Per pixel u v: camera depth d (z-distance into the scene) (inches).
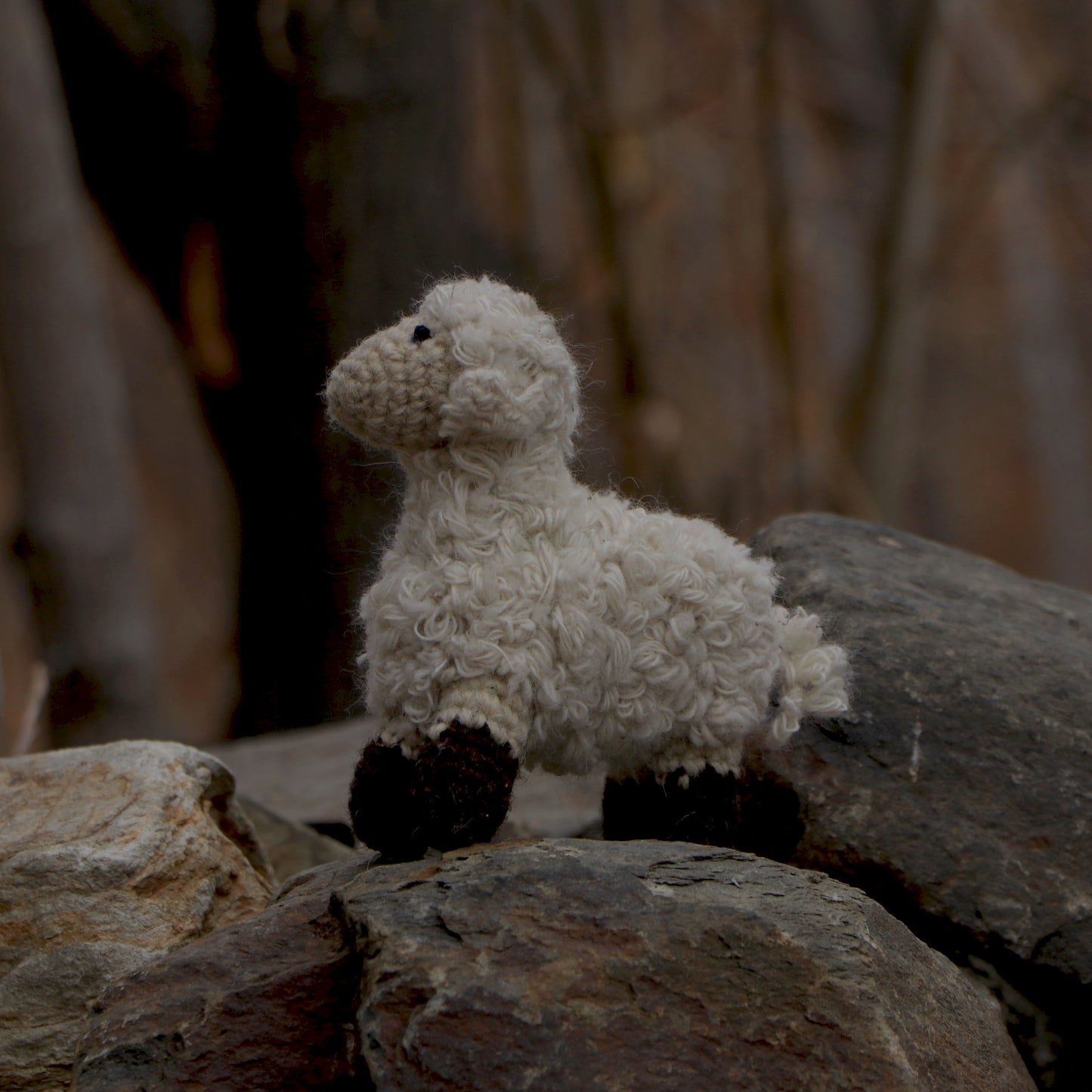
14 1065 95.7
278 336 254.5
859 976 78.7
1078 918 105.6
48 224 246.8
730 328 496.1
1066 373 649.0
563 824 142.4
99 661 256.2
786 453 388.2
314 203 246.8
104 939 99.8
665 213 380.5
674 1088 73.3
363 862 98.5
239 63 240.5
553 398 91.7
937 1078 78.0
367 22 243.8
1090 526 658.2
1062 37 527.2
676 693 91.1
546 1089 72.7
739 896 83.9
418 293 251.3
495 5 311.6
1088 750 113.3
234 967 83.8
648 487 310.8
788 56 532.1
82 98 246.8
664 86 341.4
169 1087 77.8
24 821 106.3
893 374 377.1
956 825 109.7
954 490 645.3
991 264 623.5
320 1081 79.0
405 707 88.4
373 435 91.7
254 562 268.4
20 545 256.7
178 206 255.3
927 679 116.3
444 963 77.0
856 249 539.5
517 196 311.1
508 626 87.1
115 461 258.8
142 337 513.3
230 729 280.1
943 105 375.9
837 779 112.2
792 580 128.3
